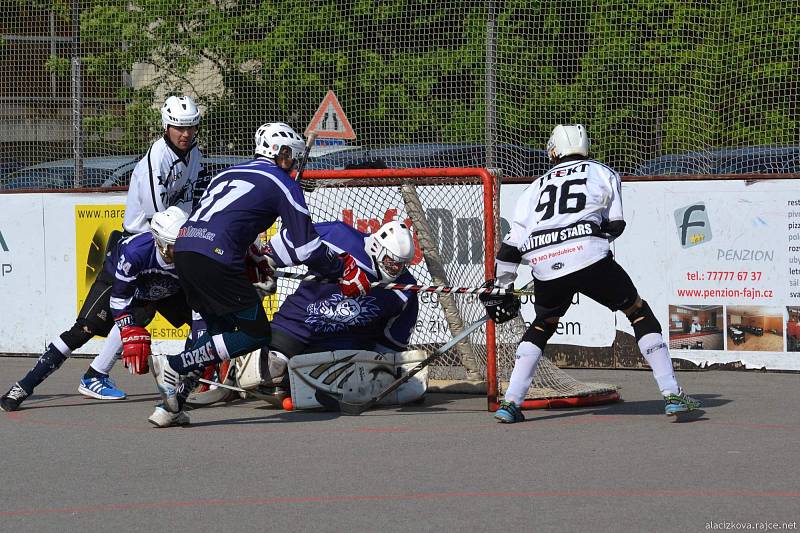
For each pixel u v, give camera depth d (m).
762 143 27.67
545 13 28.02
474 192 21.36
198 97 29.80
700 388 21.66
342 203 22.55
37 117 28.56
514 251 18.44
